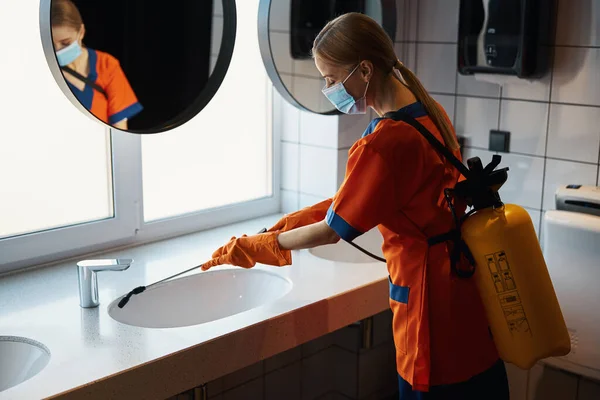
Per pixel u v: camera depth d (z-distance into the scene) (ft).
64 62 5.71
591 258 6.63
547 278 5.31
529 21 7.04
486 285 5.22
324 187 8.34
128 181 7.30
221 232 8.05
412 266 5.33
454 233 5.26
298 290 6.24
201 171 8.09
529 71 7.22
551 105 7.43
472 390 5.49
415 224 5.27
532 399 7.59
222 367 5.38
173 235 7.86
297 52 7.39
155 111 6.48
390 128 5.10
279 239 5.46
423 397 5.43
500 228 5.10
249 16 8.15
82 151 6.95
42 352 5.17
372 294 6.49
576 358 6.90
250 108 8.43
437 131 5.32
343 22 5.18
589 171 7.28
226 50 6.93
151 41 6.33
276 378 8.15
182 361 5.10
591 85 7.11
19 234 6.63
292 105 7.86
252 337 5.54
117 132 7.07
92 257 7.09
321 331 6.08
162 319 6.37
